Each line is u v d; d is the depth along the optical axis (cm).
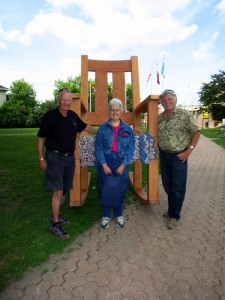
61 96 315
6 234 336
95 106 525
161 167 384
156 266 276
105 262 282
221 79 3531
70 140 329
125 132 349
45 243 315
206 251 308
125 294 234
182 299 229
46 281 249
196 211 437
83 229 357
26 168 745
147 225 377
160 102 366
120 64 537
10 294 231
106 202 347
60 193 333
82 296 231
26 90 6962
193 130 350
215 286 246
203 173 754
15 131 3055
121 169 343
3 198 479
